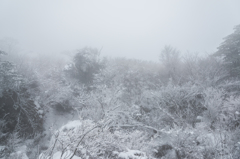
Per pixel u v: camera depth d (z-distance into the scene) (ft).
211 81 25.91
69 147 9.15
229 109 17.84
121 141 11.30
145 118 21.57
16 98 23.94
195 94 23.67
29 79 29.66
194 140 13.35
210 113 18.42
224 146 12.22
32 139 21.30
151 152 12.61
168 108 23.06
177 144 13.32
